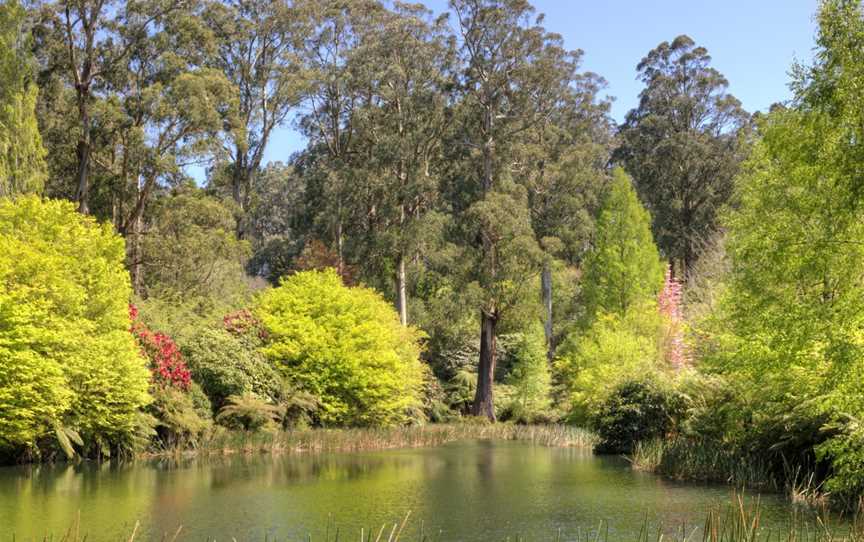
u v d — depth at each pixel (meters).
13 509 10.37
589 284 35.00
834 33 8.17
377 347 25.66
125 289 16.92
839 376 8.72
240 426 20.34
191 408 18.72
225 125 32.69
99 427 16.48
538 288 35.47
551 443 24.02
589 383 24.75
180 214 29.56
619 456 19.09
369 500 11.45
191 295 29.75
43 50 29.52
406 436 23.33
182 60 29.36
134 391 16.14
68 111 30.94
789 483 12.59
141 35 29.92
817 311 9.02
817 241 8.91
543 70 35.94
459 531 9.22
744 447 14.31
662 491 12.44
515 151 36.06
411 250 34.53
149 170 30.31
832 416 10.79
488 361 35.25
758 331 11.09
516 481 13.73
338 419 24.72
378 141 37.03
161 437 18.48
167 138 29.52
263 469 15.38
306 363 24.00
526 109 37.25
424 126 36.59
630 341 25.61
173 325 21.56
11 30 24.84
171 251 29.17
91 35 29.78
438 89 36.41
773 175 12.31
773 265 9.77
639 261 33.97
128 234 30.53
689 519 9.97
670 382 20.02
